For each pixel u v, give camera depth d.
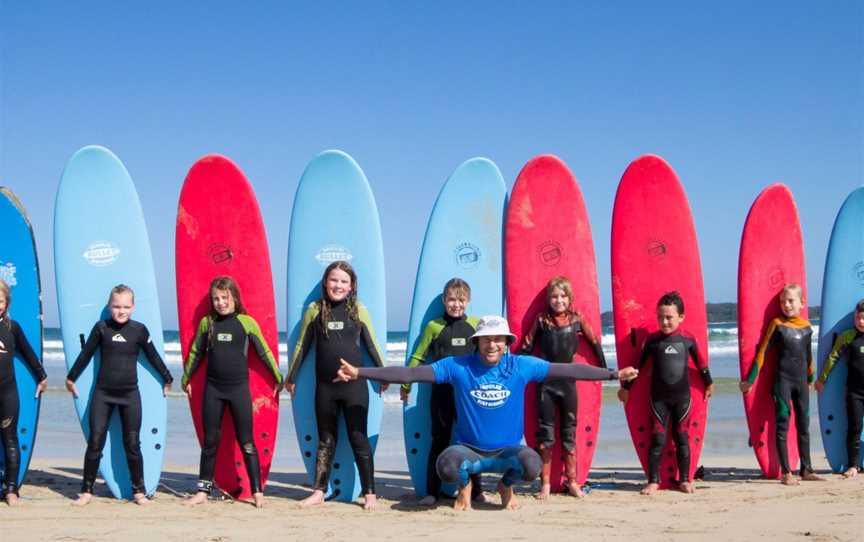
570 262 5.45
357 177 5.37
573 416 5.01
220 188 5.32
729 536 3.86
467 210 5.45
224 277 4.93
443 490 5.02
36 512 4.47
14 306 5.16
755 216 5.76
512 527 4.07
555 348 4.96
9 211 5.21
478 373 4.50
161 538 3.82
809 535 3.87
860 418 5.66
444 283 5.35
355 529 4.04
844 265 5.95
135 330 4.92
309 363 5.21
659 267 5.54
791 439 5.72
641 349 5.45
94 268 5.20
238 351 4.88
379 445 8.04
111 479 4.99
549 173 5.52
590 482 5.66
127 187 5.30
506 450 4.46
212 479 4.89
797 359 5.46
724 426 8.88
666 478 5.31
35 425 5.07
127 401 4.85
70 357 5.12
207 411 4.83
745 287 5.69
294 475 6.17
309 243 5.31
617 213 5.60
